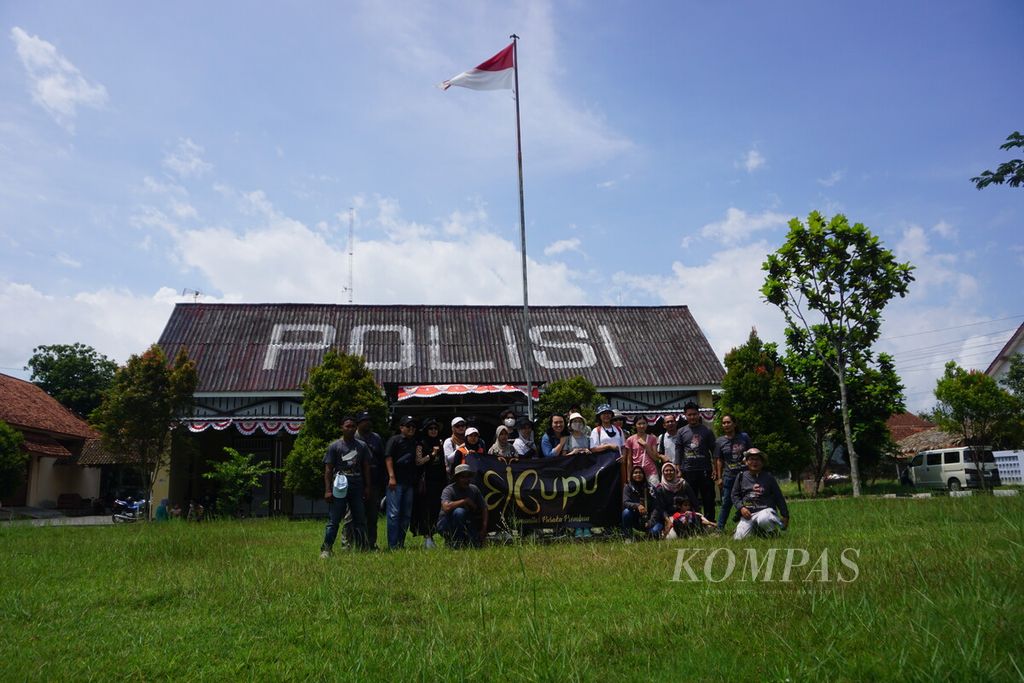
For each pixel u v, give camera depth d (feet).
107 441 78.02
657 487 34.19
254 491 89.71
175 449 87.10
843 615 14.89
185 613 19.15
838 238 86.33
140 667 14.52
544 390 86.94
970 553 21.38
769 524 31.01
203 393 87.45
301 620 17.80
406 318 104.32
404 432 35.27
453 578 22.26
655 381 94.43
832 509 47.42
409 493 34.81
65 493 130.00
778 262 89.04
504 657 13.84
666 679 12.47
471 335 101.50
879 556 21.99
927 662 12.00
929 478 112.57
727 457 37.35
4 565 28.71
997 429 112.47
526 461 36.32
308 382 79.05
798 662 12.59
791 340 110.32
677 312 110.01
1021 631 13.15
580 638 14.89
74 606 20.35
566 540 34.14
